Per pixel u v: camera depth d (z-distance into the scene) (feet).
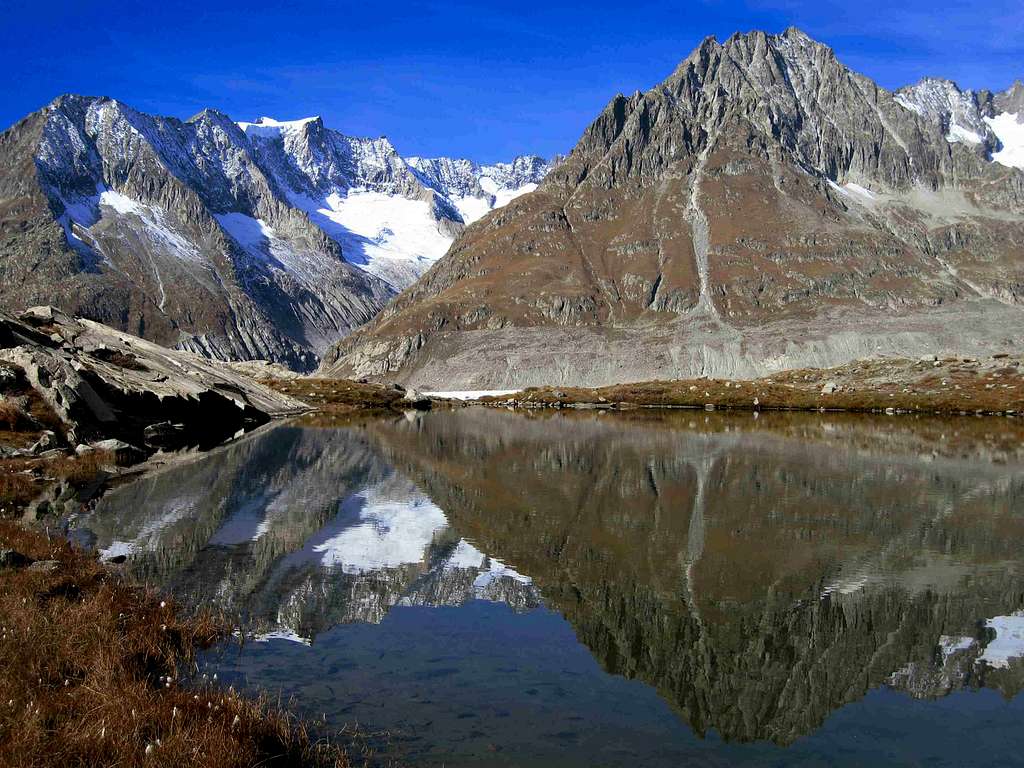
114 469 144.25
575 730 43.16
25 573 63.05
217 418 259.39
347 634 58.03
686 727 44.09
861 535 95.25
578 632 59.82
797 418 339.98
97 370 201.57
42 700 39.88
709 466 163.02
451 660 53.26
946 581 74.59
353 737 41.45
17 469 131.13
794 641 58.59
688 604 67.46
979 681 51.39
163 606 60.34
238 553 82.43
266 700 45.47
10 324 195.21
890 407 383.86
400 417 356.59
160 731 38.22
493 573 76.69
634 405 474.49
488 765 38.83
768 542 91.30
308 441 218.38
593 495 125.49
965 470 155.94
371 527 98.17
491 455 185.06
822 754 41.16
